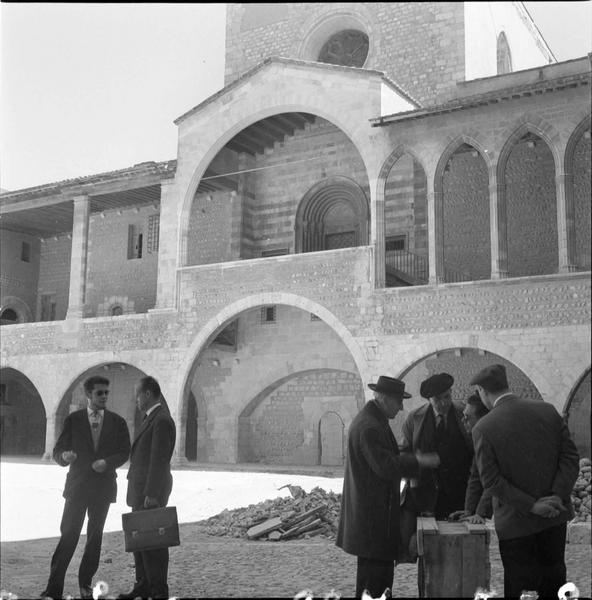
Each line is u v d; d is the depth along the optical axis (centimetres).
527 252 2533
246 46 3509
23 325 3167
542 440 623
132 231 3472
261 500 1753
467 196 2661
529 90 2205
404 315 2367
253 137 3086
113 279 3469
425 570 655
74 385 3042
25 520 1477
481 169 2648
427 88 3033
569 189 2173
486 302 2234
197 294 2777
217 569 995
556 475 619
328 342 2894
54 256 3722
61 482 2072
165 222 2898
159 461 790
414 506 763
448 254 2658
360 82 2572
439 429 804
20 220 3472
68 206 3266
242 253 3100
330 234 3055
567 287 2120
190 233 3225
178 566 1019
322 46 3422
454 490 795
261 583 898
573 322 2098
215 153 2872
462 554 653
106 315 3459
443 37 3036
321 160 3053
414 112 2388
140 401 843
